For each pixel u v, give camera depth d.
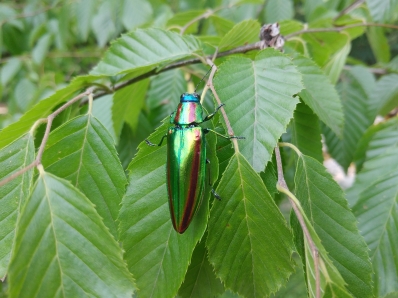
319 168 0.08
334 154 0.18
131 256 0.07
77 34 0.33
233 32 0.11
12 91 0.29
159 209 0.08
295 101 0.08
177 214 0.07
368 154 0.14
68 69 0.36
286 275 0.07
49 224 0.07
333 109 0.10
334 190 0.08
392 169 0.11
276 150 0.08
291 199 0.07
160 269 0.07
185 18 0.18
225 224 0.07
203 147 0.08
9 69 0.27
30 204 0.07
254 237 0.07
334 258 0.08
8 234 0.07
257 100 0.08
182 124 0.09
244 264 0.07
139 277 0.07
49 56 0.32
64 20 0.25
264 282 0.07
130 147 0.15
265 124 0.08
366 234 0.10
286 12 0.22
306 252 0.07
